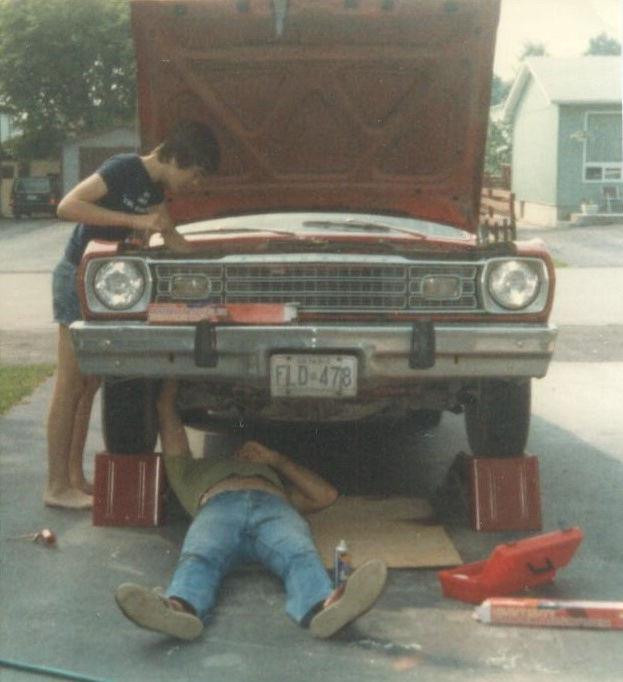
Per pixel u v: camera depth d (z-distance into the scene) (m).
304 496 5.48
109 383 5.88
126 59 54.69
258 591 4.97
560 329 13.98
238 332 5.28
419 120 6.48
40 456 7.46
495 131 44.34
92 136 53.84
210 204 6.75
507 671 4.18
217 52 6.28
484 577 4.84
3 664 4.20
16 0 54.53
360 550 5.45
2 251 29.48
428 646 4.39
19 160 55.38
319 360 5.30
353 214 6.81
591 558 5.46
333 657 4.29
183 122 6.37
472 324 5.40
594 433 8.27
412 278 5.41
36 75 54.78
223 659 4.28
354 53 6.29
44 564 5.38
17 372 10.67
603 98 35.47
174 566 5.37
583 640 4.47
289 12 6.10
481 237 6.90
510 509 5.88
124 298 5.39
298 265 5.39
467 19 6.17
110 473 6.00
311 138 6.55
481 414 5.98
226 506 4.96
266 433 8.17
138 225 5.77
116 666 4.22
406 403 6.05
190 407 6.08
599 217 35.47
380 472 7.13
